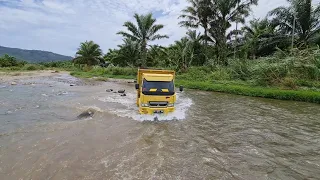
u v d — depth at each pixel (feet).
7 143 21.61
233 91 61.46
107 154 19.63
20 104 40.81
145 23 115.03
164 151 20.72
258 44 101.86
